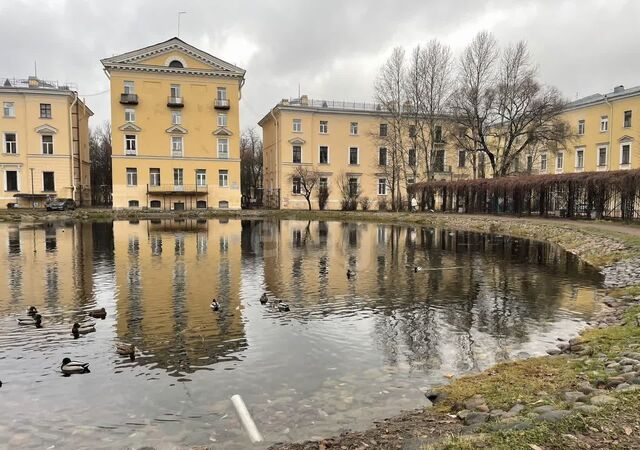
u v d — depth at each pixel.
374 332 8.93
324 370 7.02
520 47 43.25
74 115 55.03
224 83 55.41
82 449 4.85
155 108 53.53
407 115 51.69
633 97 46.59
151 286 13.13
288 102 59.69
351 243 24.56
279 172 59.47
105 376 6.79
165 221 42.09
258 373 6.89
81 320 9.69
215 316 10.01
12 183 52.16
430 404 5.79
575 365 6.39
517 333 8.88
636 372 5.44
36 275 14.70
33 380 6.64
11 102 51.53
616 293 11.80
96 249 21.20
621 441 3.74
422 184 50.12
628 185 27.25
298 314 10.21
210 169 55.69
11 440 5.04
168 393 6.21
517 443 3.79
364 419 5.39
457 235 29.47
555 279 14.30
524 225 30.19
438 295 12.14
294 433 5.08
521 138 51.81
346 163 60.75
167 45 53.00
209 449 4.78
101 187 76.31
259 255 19.59
